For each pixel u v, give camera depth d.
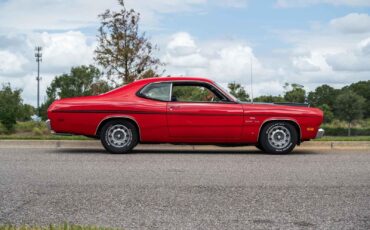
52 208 5.51
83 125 10.94
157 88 11.09
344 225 4.84
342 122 111.06
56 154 10.75
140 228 4.71
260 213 5.31
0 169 8.39
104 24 21.47
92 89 21.64
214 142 11.10
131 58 21.36
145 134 10.93
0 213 5.28
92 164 9.07
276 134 11.07
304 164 9.21
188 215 5.21
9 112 37.69
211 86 11.19
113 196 6.14
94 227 4.16
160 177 7.59
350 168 8.68
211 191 6.48
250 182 7.18
